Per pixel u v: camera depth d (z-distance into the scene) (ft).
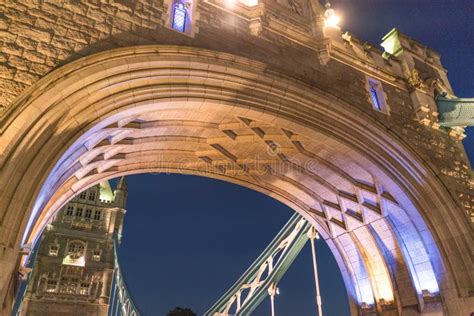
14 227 21.67
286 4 41.78
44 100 24.11
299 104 36.27
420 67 51.47
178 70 30.14
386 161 39.88
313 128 37.01
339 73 41.06
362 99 41.52
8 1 25.73
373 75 44.60
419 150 43.19
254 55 35.37
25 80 24.36
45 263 202.28
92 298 200.64
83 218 220.84
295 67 37.73
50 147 23.94
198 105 32.76
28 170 22.77
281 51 37.47
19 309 199.31
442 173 43.57
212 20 34.40
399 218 45.47
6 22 25.13
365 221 49.93
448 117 46.78
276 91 34.94
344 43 44.60
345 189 48.85
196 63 30.76
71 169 34.96
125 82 27.73
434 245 40.06
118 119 29.35
